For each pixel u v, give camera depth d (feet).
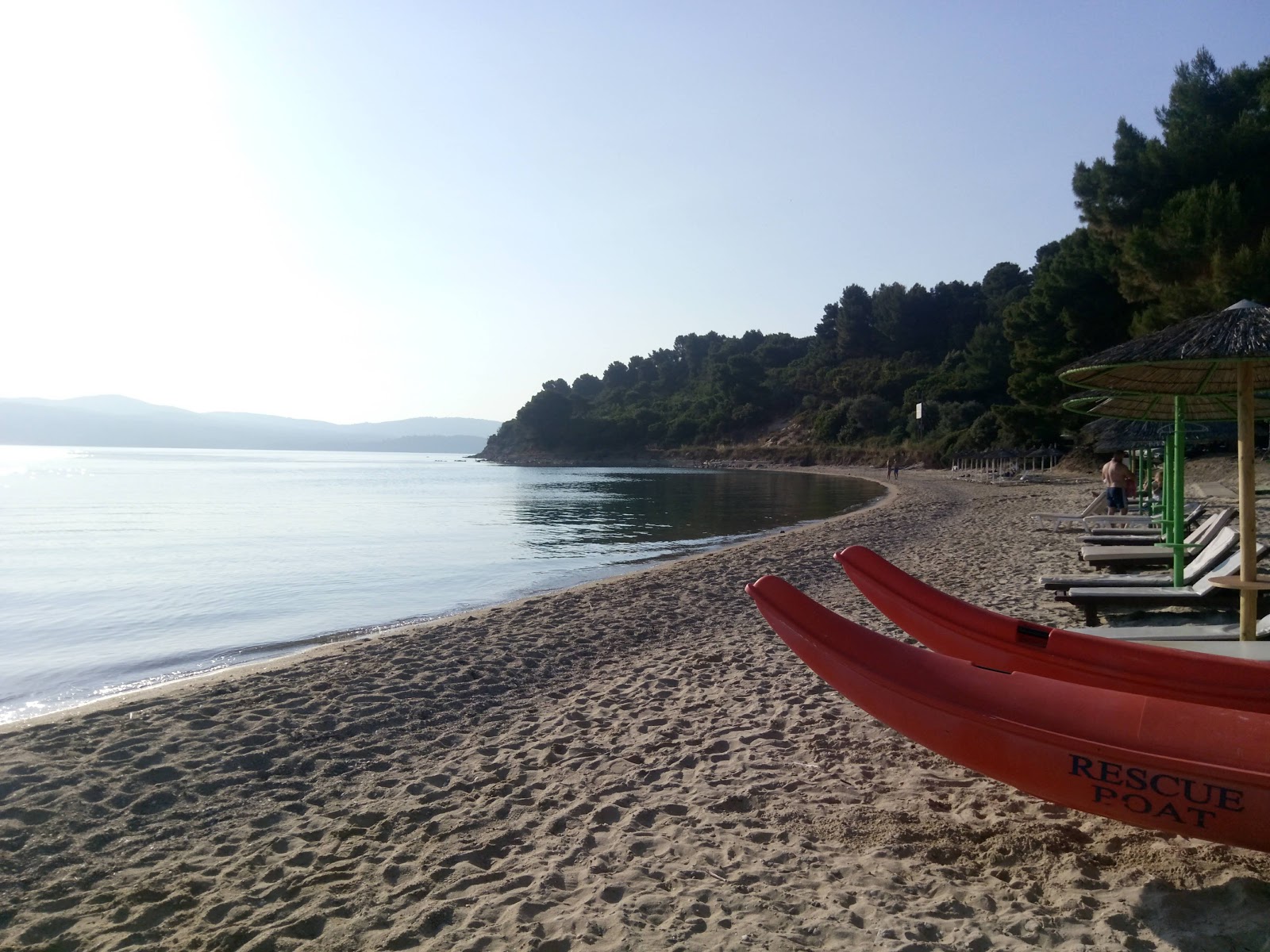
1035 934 9.51
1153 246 78.69
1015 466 145.48
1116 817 9.96
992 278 297.12
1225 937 9.17
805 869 11.64
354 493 168.86
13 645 35.06
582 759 16.98
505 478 253.65
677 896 11.04
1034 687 10.79
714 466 320.91
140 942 10.73
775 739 17.53
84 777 16.52
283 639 35.86
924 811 13.35
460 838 13.50
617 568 58.65
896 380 282.15
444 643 28.78
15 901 11.89
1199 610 26.86
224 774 16.78
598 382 511.81
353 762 17.43
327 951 10.26
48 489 174.70
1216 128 81.82
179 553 68.44
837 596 36.22
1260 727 9.54
